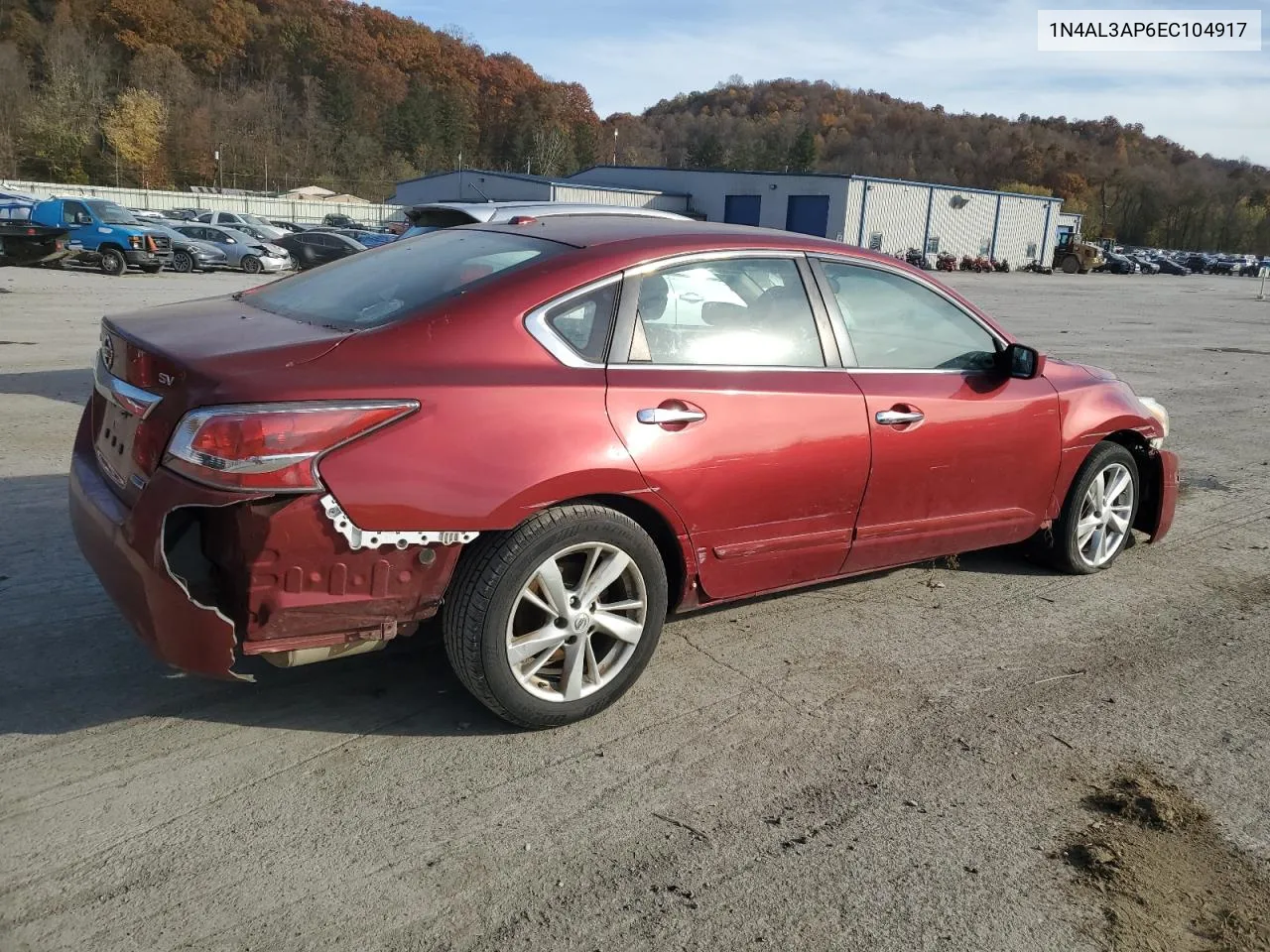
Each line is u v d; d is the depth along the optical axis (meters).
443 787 2.88
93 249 22.38
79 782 2.79
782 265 3.70
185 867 2.48
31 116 85.69
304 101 117.94
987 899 2.54
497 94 144.75
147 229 22.98
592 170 61.28
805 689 3.62
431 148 121.31
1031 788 3.06
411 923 2.34
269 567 2.67
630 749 3.15
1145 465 5.25
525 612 3.13
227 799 2.76
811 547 3.73
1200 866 2.73
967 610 4.46
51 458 5.96
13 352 9.99
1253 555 5.50
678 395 3.25
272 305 3.47
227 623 2.69
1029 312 24.14
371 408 2.73
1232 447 8.50
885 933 2.41
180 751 2.97
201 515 2.78
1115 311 26.30
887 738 3.31
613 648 3.31
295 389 2.67
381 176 107.69
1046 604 4.58
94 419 3.35
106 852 2.51
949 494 4.12
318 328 3.04
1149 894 2.60
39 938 2.21
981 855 2.72
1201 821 2.94
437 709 3.31
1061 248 63.59
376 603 2.83
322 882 2.46
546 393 2.99
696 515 3.33
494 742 3.13
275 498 2.64
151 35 112.25
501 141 137.62
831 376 3.71
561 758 3.07
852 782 3.04
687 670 3.71
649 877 2.56
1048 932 2.44
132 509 2.74
